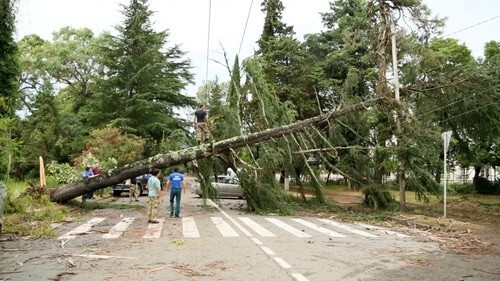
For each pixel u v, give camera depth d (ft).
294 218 55.06
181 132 68.49
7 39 70.64
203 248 30.89
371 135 70.38
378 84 68.08
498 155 110.32
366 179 66.80
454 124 72.64
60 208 53.78
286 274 23.08
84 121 142.20
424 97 70.69
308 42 139.74
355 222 51.98
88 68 169.89
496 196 108.58
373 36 69.67
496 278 23.24
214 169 66.54
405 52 68.44
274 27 132.46
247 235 37.78
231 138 61.16
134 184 77.92
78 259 26.81
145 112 134.10
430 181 63.00
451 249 33.04
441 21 68.08
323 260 27.04
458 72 67.05
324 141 66.28
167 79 147.43
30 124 126.52
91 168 77.30
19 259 26.76
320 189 67.31
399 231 44.06
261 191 60.39
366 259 27.78
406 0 65.26
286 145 64.85
